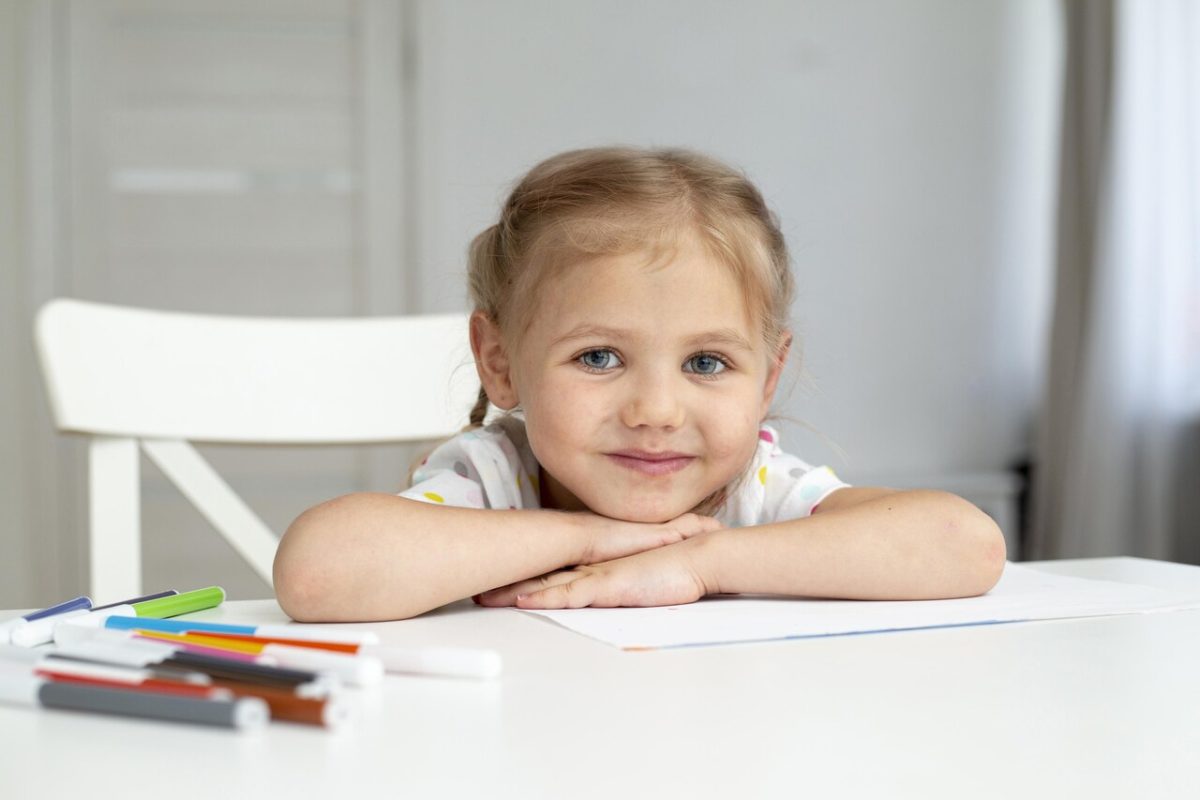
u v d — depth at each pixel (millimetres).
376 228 2980
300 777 349
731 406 842
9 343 2857
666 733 399
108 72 2895
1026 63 3266
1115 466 2883
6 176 2854
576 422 833
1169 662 522
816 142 3164
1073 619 645
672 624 619
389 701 445
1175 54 2863
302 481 2963
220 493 1175
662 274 817
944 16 3225
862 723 412
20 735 394
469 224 2979
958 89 3236
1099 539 2887
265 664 443
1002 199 3266
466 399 1268
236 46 2936
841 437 3184
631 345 827
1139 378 2895
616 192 840
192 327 1187
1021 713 427
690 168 899
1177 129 2869
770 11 3135
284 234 2961
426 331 1271
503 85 2998
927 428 3230
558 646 564
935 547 741
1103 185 2891
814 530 755
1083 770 357
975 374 3254
